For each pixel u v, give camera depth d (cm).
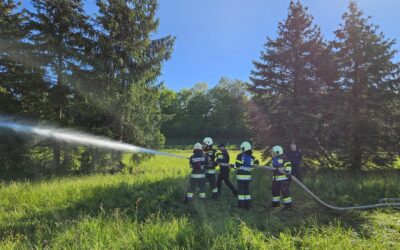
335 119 1389
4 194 786
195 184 750
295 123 1350
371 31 1521
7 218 606
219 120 6700
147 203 708
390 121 1448
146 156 1541
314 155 1351
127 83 1494
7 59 1342
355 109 1482
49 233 520
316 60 1484
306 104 1398
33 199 734
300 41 1512
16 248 457
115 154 1477
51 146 1434
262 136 1523
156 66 1586
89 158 1461
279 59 1518
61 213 635
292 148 985
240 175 729
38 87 1369
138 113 1512
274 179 755
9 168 1366
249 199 725
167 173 1192
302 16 1520
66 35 1416
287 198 728
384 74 1478
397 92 1459
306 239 499
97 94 1421
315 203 793
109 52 1445
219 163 825
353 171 1422
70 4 1418
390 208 730
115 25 1472
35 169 1380
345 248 463
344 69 1538
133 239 480
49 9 1395
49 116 1411
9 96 1388
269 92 1552
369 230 578
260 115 1530
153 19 1574
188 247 450
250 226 559
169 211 684
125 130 1502
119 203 720
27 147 1401
